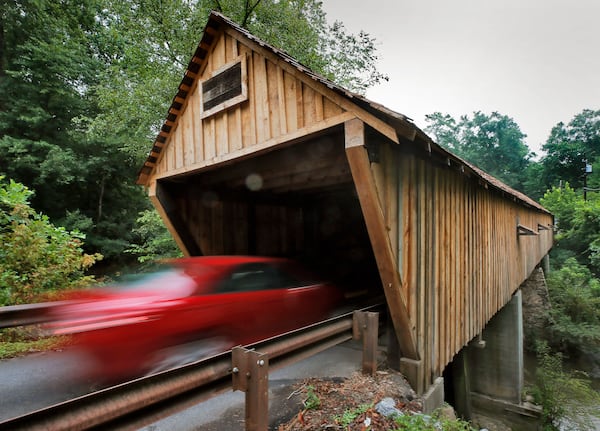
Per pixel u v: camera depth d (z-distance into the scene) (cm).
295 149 483
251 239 756
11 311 260
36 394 308
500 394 1005
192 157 548
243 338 381
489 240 751
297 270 511
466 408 876
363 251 956
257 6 1090
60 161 1245
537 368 1151
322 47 1263
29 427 130
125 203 1639
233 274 406
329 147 437
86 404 149
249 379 211
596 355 1273
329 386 355
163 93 976
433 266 467
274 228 816
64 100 1380
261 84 434
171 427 274
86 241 1334
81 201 1506
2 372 357
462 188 588
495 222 802
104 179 1492
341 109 344
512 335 1002
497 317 1029
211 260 427
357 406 317
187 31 1027
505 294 898
